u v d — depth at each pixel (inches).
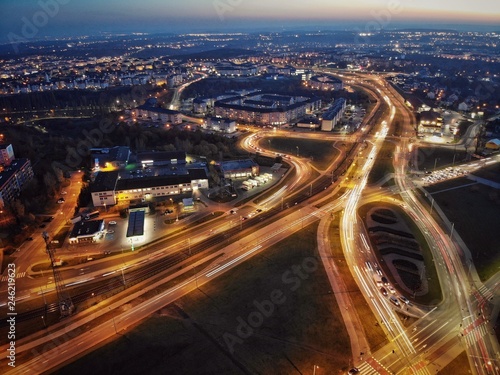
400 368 3629.4
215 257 5433.1
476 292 4707.2
